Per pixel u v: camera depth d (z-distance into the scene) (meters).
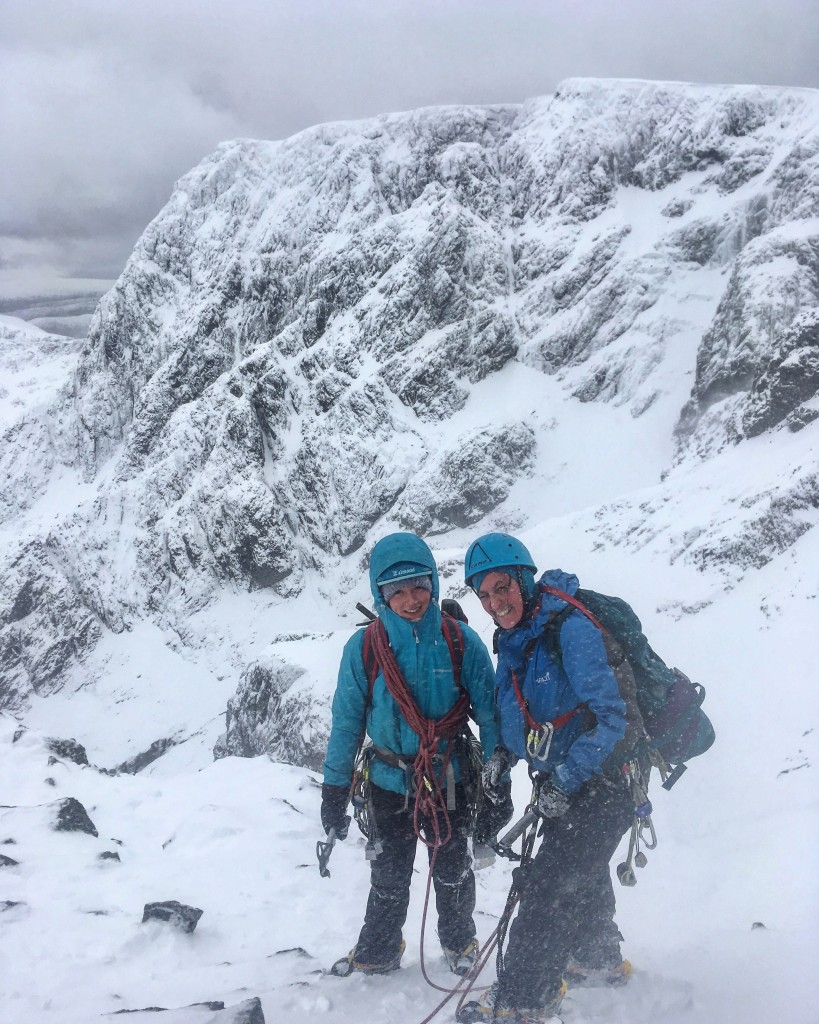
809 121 90.62
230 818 6.57
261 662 41.66
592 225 97.94
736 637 20.52
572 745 3.18
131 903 5.04
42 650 101.62
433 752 3.57
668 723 3.29
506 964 3.25
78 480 134.75
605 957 3.55
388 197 114.19
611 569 28.83
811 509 24.30
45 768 7.55
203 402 110.38
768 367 34.75
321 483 92.69
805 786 11.10
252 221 126.00
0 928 4.38
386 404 91.94
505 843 3.29
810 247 63.62
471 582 3.34
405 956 4.26
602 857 3.23
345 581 89.12
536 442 83.62
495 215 103.94
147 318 133.88
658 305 87.31
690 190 94.31
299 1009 3.30
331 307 103.94
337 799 3.75
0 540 128.12
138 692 93.00
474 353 92.25
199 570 99.44
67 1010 3.45
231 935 4.73
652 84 103.19
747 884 5.25
